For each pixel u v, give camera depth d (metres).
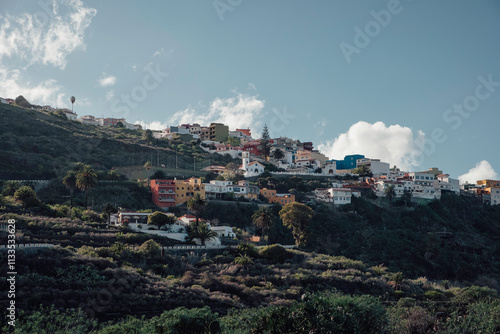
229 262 117.50
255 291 96.44
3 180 172.75
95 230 124.25
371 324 68.31
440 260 170.50
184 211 173.75
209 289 96.12
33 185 170.38
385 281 115.25
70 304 77.25
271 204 192.50
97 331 69.31
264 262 122.06
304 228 164.75
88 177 157.25
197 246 124.31
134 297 83.25
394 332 72.62
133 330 67.31
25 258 87.94
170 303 84.50
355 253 168.50
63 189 173.00
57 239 110.25
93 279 87.38
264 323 64.81
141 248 112.44
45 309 73.75
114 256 104.00
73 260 91.94
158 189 179.38
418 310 78.62
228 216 173.50
